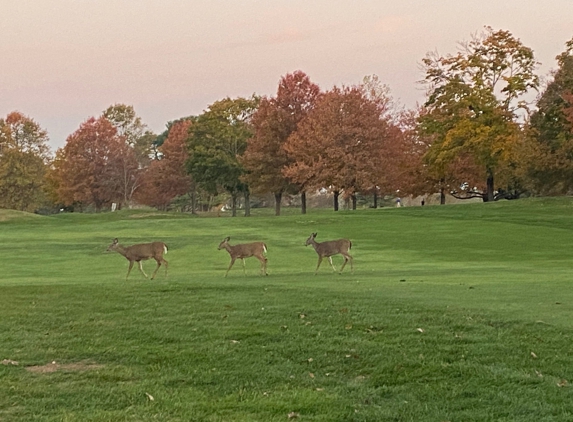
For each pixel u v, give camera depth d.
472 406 7.16
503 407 7.07
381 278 18.52
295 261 26.75
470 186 59.50
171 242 34.22
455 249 28.98
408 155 58.41
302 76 60.69
